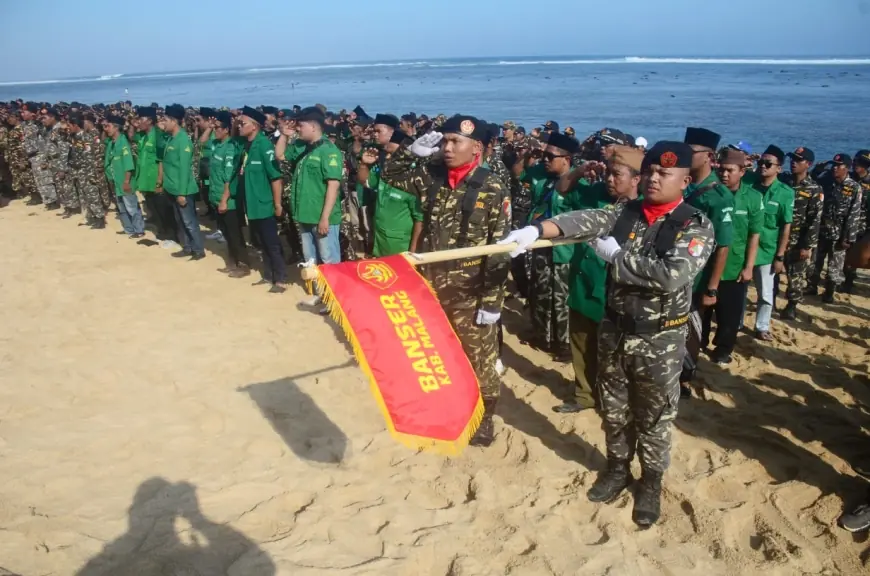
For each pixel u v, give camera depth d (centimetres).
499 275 397
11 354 582
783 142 2312
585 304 456
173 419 466
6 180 1472
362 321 308
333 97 5972
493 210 389
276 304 725
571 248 543
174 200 902
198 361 569
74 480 387
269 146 727
